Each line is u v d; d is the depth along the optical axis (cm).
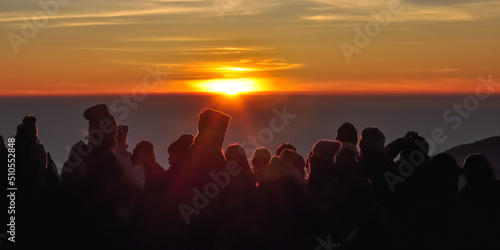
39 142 955
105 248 739
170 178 751
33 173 912
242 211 748
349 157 843
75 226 738
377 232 696
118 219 745
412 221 743
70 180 741
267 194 757
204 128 755
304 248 750
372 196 705
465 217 719
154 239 743
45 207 751
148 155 875
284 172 759
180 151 780
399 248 732
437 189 745
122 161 763
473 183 725
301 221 746
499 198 716
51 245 742
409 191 766
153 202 750
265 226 745
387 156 841
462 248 717
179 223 743
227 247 736
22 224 802
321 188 793
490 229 709
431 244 727
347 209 709
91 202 740
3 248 754
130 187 751
